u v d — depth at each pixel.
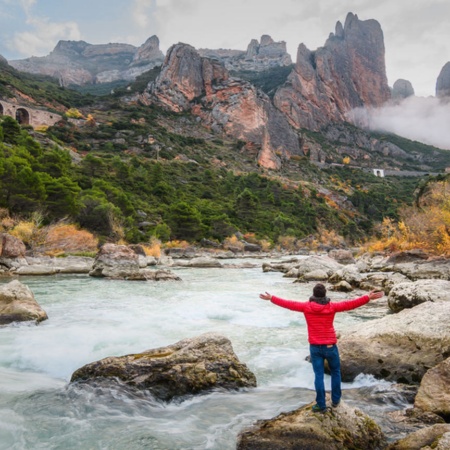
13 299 12.45
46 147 102.12
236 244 79.44
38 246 39.09
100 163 87.44
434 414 5.89
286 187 155.75
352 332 9.16
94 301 16.62
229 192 127.62
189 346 8.03
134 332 11.09
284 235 102.00
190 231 75.44
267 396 7.13
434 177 46.84
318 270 27.27
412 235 38.34
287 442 4.97
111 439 5.41
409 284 13.27
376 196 176.88
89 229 56.38
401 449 4.79
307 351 9.84
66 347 9.54
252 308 15.55
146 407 6.55
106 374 7.22
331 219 138.12
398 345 8.16
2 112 123.88
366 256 45.41
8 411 6.20
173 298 17.77
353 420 5.24
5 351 9.20
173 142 165.75
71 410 6.33
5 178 43.59
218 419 6.13
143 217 76.56
